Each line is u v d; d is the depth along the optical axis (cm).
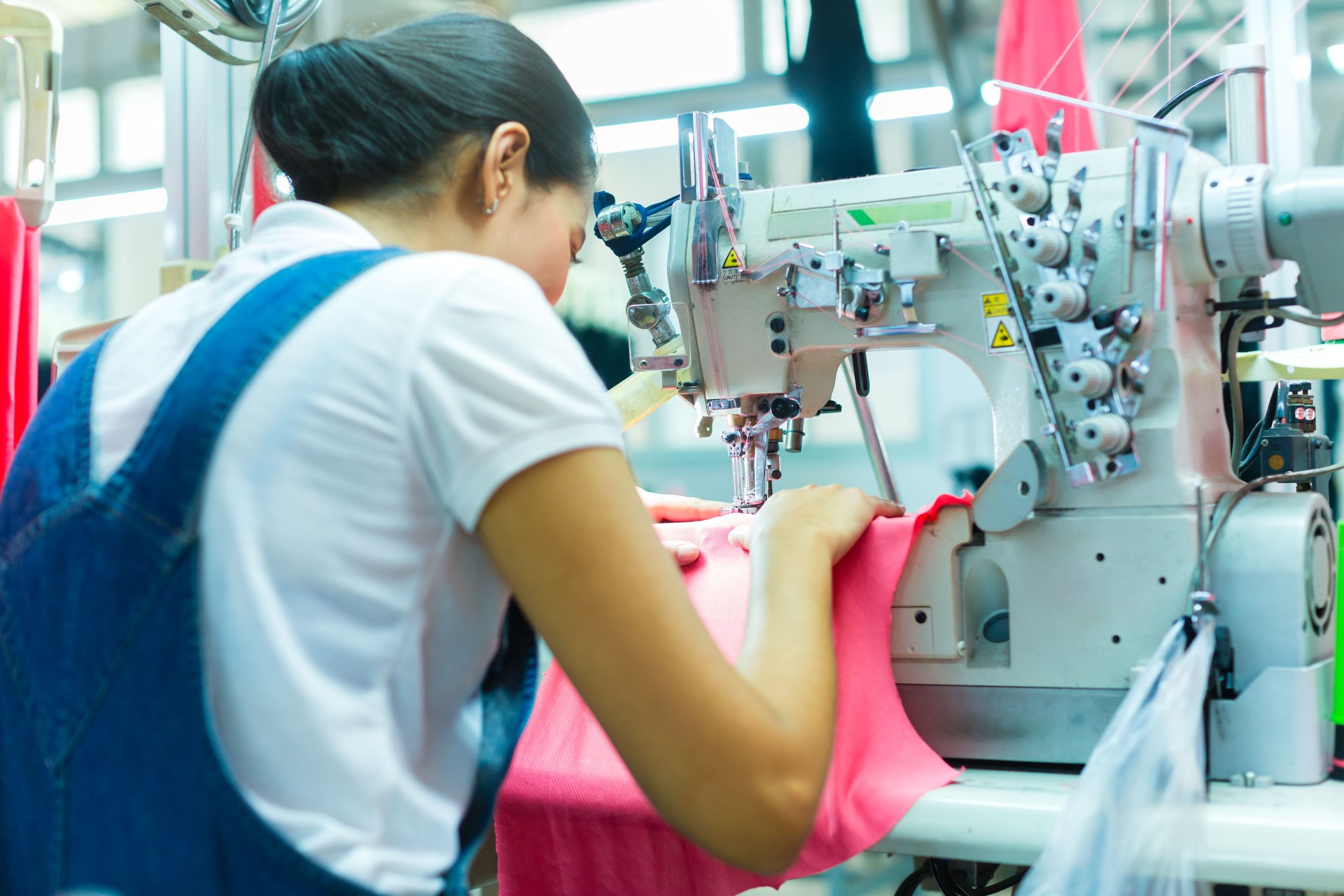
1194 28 303
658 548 56
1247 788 80
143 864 54
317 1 163
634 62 441
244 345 57
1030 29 261
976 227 94
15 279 160
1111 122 314
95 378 64
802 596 70
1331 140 292
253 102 77
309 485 55
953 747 92
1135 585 86
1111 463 86
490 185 70
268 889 53
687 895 86
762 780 54
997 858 77
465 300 57
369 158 69
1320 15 290
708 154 107
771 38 423
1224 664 82
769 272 103
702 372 110
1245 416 166
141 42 429
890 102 396
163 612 55
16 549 62
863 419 152
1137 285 86
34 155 166
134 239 442
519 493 54
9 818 61
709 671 54
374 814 56
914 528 93
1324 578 88
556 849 90
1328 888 69
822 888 117
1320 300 88
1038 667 89
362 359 56
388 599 56
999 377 94
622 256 110
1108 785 71
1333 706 86
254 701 54
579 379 57
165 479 55
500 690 68
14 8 164
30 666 59
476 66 71
